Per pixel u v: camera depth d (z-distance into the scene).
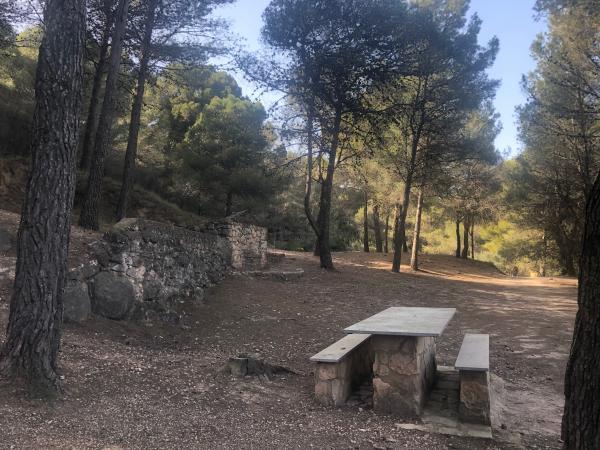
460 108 19.92
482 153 22.20
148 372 5.51
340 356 5.18
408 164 21.27
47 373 4.38
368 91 17.23
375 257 26.42
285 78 16.56
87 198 11.38
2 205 14.88
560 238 28.11
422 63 17.88
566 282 23.88
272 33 15.98
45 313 4.41
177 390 5.10
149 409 4.48
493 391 6.25
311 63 16.16
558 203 26.00
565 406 2.81
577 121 19.12
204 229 12.89
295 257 20.27
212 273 11.16
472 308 13.66
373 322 5.54
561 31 16.59
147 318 7.95
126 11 12.02
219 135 26.61
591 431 2.62
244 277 12.56
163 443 3.76
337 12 15.66
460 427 4.71
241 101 28.50
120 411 4.34
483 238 42.91
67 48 4.51
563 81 16.88
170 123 30.67
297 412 4.89
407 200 21.11
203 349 7.49
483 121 27.75
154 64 15.48
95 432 3.80
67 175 4.56
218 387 5.36
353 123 17.95
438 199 28.81
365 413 5.00
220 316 9.29
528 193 26.47
